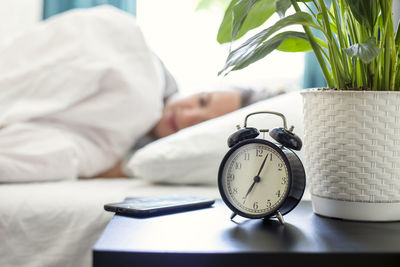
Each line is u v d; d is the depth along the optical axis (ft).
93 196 3.75
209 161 4.22
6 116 4.69
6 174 4.30
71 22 5.36
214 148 4.21
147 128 5.03
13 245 3.58
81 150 4.77
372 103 2.46
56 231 3.59
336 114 2.53
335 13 2.58
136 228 2.38
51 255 3.53
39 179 4.47
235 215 2.64
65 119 4.85
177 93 5.64
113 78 4.95
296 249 1.95
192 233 2.27
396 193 2.52
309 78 6.79
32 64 5.09
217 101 5.10
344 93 2.50
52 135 4.66
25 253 3.57
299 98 4.42
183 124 5.09
